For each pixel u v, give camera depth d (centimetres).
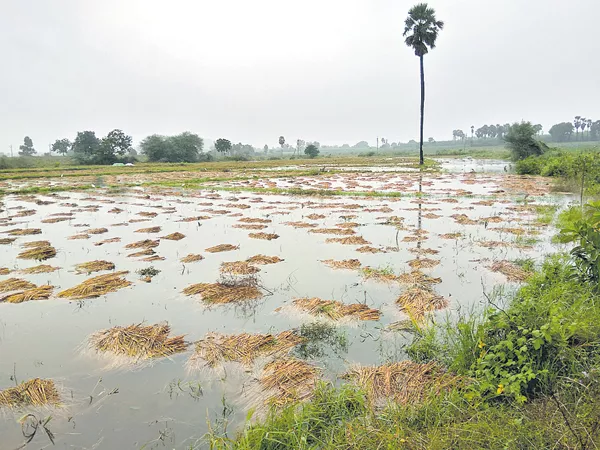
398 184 2666
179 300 718
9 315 665
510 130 4338
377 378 448
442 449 317
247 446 336
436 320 600
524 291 604
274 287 769
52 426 402
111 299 728
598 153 2441
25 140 11262
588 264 571
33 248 1093
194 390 456
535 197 1888
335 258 957
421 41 3928
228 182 3059
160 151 7062
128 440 383
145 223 1449
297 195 2189
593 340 430
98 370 500
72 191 2575
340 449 335
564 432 314
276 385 448
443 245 1047
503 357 407
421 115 4250
